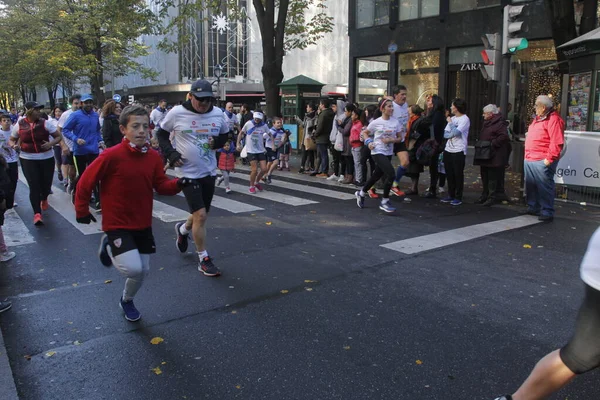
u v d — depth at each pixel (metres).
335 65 45.62
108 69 37.28
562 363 2.29
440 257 5.79
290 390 3.12
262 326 4.02
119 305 4.46
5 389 3.10
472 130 18.16
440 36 18.20
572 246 6.21
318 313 4.26
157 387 3.17
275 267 5.46
